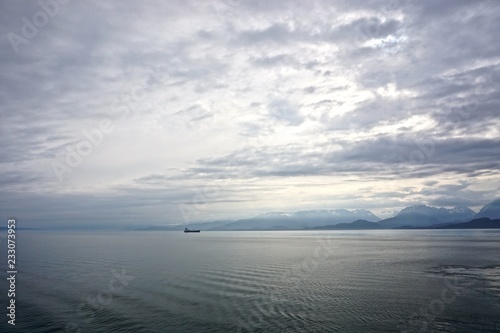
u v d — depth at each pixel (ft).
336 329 83.35
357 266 197.16
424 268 186.80
